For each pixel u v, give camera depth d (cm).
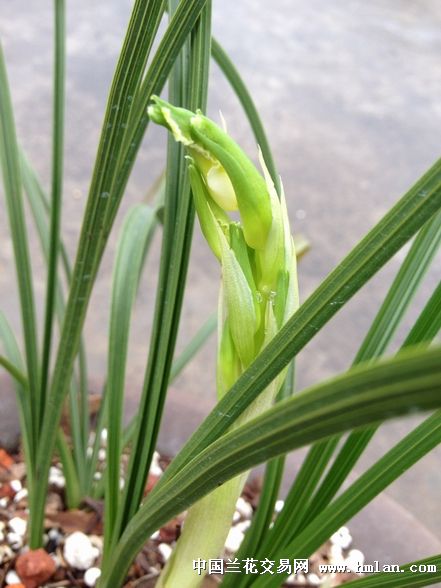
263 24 66
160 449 22
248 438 7
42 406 17
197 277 43
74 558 19
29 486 18
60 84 15
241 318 9
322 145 54
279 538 14
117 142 10
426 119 58
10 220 16
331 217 48
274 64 61
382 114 58
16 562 19
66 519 20
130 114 10
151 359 12
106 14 63
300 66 62
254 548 15
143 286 42
